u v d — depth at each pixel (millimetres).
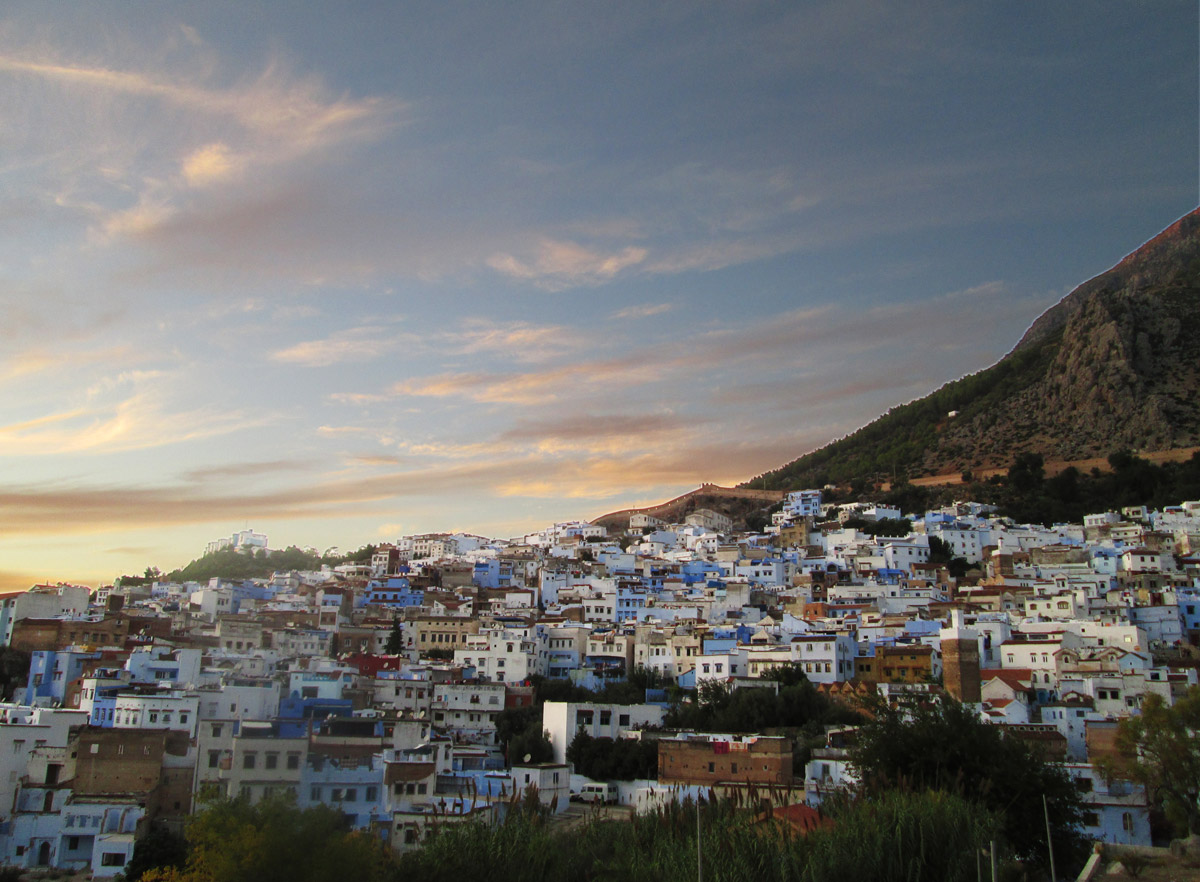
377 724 127438
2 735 122938
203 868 83625
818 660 184625
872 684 168750
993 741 94500
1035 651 176625
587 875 80500
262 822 84250
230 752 118875
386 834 102688
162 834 114312
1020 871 78938
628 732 152125
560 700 183375
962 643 166000
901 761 94750
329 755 114625
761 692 159750
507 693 180875
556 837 90125
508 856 81188
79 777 120875
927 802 79500
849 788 96375
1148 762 106812
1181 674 157750
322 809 87750
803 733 144000
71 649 176125
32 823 114750
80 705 150250
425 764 115312
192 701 138250
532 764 137375
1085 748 142750
